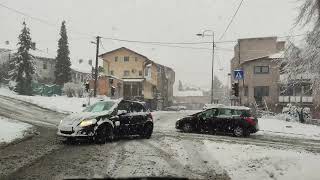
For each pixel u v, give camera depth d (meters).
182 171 10.73
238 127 21.84
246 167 11.49
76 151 13.50
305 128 27.17
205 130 22.47
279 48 62.28
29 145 14.55
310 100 50.06
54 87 63.38
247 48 62.19
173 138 18.52
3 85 64.69
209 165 11.78
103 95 56.88
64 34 71.81
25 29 61.84
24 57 61.09
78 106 37.56
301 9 16.84
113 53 72.94
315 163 11.45
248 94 55.06
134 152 13.67
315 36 19.17
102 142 15.64
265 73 54.34
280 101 52.41
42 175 9.73
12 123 20.88
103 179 6.05
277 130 25.62
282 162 11.62
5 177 9.45
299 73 29.30
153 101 80.06
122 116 16.88
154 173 10.24
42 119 26.33
